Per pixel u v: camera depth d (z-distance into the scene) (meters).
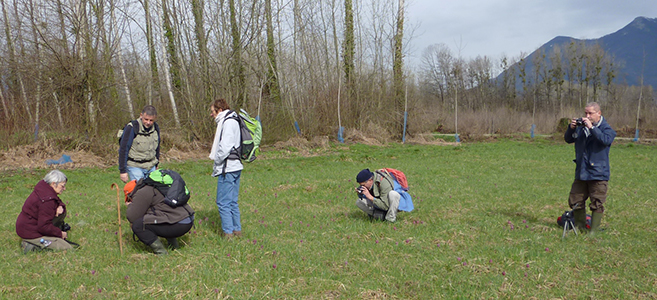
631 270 4.72
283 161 16.39
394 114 26.92
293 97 24.00
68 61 15.09
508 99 72.94
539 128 37.94
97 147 15.27
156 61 21.27
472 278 4.45
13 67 14.92
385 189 6.70
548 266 4.82
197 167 14.34
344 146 22.06
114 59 16.80
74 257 5.07
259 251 5.25
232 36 19.75
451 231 6.26
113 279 4.39
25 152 13.70
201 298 3.96
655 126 37.31
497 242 5.80
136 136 6.35
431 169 13.98
